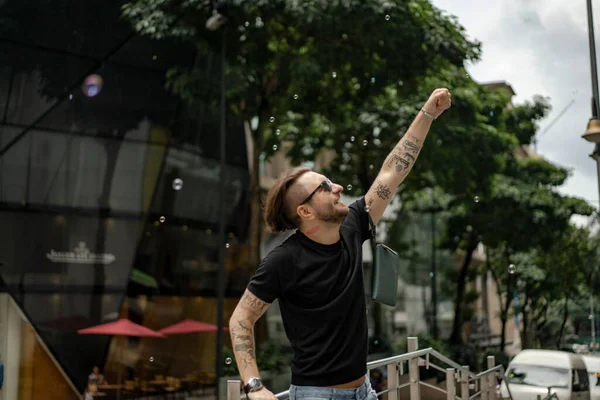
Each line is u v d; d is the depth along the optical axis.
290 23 14.40
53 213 15.56
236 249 18.36
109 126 16.16
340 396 1.97
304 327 1.98
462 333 21.70
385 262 2.14
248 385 1.92
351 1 13.07
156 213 16.75
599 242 14.12
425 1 13.73
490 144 16.53
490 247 19.34
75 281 15.64
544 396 8.88
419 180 18.72
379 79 15.11
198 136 17.61
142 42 16.28
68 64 15.80
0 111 15.23
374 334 22.33
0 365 12.73
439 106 2.28
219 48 15.31
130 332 14.96
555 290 13.50
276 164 21.80
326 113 16.61
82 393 15.34
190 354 17.14
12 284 15.01
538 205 18.09
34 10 15.60
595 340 12.76
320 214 1.97
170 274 17.02
